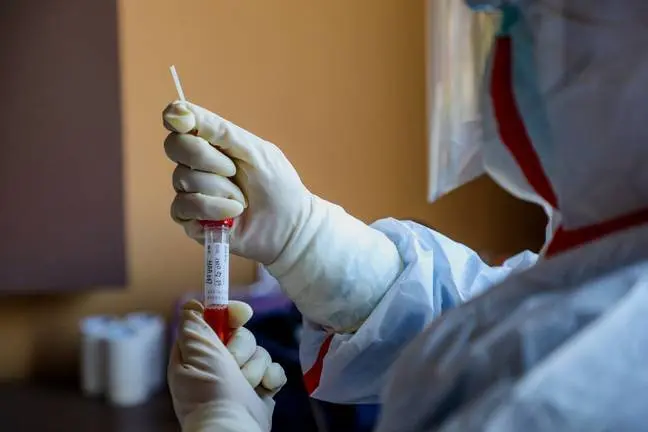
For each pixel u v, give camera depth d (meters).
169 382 0.76
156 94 1.89
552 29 0.59
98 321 1.90
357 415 1.11
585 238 0.60
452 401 0.50
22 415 1.74
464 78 0.76
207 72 1.88
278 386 0.79
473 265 0.89
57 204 1.78
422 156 1.86
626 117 0.56
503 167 0.66
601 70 0.57
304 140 1.89
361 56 1.87
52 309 1.95
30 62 1.75
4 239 1.78
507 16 0.62
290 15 1.88
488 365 0.50
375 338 0.82
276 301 1.68
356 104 1.88
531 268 0.56
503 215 1.62
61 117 1.76
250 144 0.78
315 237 0.82
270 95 1.89
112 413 1.76
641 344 0.47
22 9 1.73
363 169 1.88
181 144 0.75
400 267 0.86
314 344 0.91
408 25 1.86
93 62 1.75
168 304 1.94
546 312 0.50
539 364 0.47
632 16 0.56
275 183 0.79
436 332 0.55
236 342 0.77
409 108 1.87
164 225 1.92
